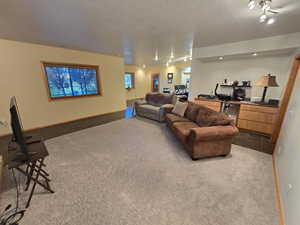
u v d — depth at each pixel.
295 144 1.48
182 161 2.30
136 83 8.96
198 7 1.75
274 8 1.77
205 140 2.21
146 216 1.36
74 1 1.58
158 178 1.89
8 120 2.98
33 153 1.52
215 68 4.48
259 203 1.51
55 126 3.76
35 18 2.00
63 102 3.84
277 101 3.30
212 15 1.96
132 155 2.49
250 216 1.36
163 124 4.29
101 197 1.58
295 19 2.09
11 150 1.60
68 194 1.62
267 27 2.41
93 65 4.42
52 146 2.83
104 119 4.74
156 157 2.42
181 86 8.04
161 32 2.67
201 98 4.26
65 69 3.79
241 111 3.67
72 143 2.97
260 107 3.35
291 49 2.86
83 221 1.31
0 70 2.79
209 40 3.21
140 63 7.67
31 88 3.22
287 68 3.30
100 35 2.81
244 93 3.90
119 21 2.16
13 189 1.71
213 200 1.54
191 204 1.49
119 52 4.52
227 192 1.65
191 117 3.34
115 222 1.30
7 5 1.63
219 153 2.39
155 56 5.34
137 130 3.77
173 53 4.73
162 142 3.02
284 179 1.54
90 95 4.47
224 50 3.54
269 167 2.14
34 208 1.45
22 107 3.13
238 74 4.09
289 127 1.95
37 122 3.41
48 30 2.47
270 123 3.27
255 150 2.68
